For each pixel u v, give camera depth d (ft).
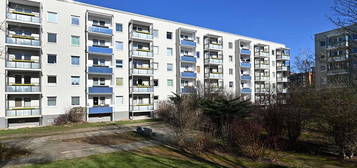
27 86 69.15
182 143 43.47
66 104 78.02
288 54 147.13
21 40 68.39
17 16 68.39
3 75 66.49
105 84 87.56
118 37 90.58
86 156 32.60
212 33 120.98
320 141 49.26
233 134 41.65
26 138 49.85
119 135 54.44
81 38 82.28
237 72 126.93
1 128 65.46
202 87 100.63
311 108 43.70
